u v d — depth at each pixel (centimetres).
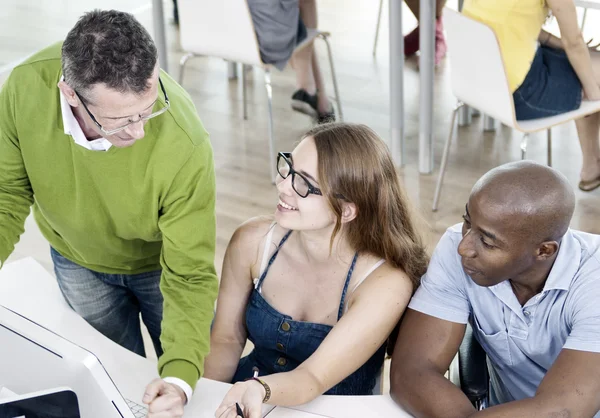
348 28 552
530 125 305
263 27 353
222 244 320
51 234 186
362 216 169
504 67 287
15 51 490
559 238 148
